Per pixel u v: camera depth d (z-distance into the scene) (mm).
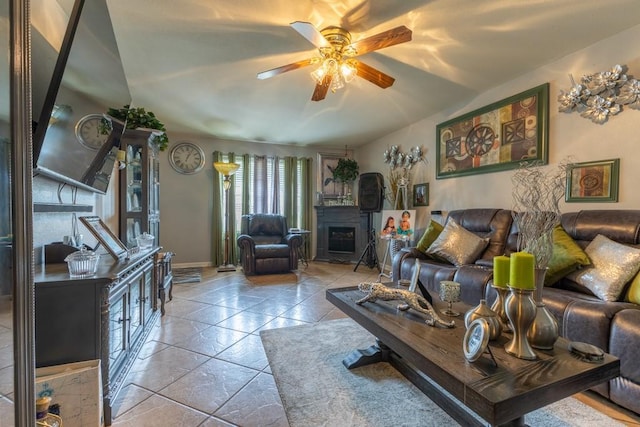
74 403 1311
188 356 2117
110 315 1563
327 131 5094
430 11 2020
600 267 1960
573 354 1199
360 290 2041
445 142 3988
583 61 2527
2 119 773
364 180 5504
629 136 2264
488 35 2309
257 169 5816
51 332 1371
